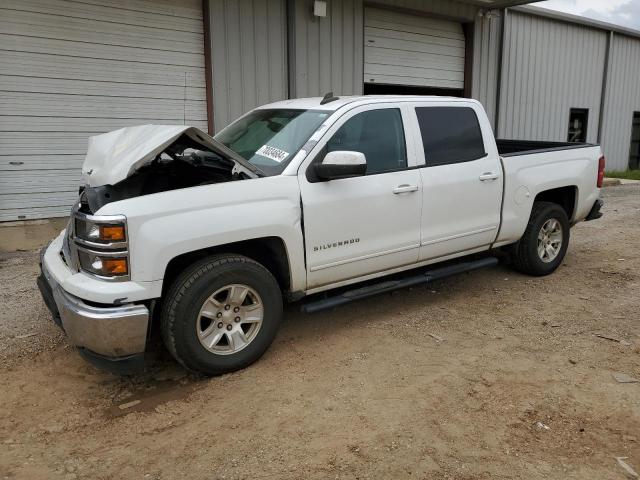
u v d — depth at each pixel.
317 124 4.47
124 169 3.63
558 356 4.30
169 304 3.73
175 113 8.59
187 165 4.49
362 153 4.51
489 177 5.34
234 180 4.16
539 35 14.23
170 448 3.18
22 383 3.91
